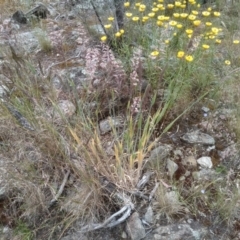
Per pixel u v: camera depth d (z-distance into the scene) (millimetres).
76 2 1857
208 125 1155
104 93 1177
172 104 1153
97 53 1138
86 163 949
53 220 961
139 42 1384
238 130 1113
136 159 979
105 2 1640
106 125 1134
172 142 1107
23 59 1195
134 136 1079
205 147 1104
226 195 981
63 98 1176
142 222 932
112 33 1456
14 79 1119
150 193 970
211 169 1049
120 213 923
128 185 968
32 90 1089
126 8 1575
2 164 1007
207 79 1234
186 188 1006
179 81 1120
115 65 1133
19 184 970
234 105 1204
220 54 1450
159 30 1288
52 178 1011
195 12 1212
